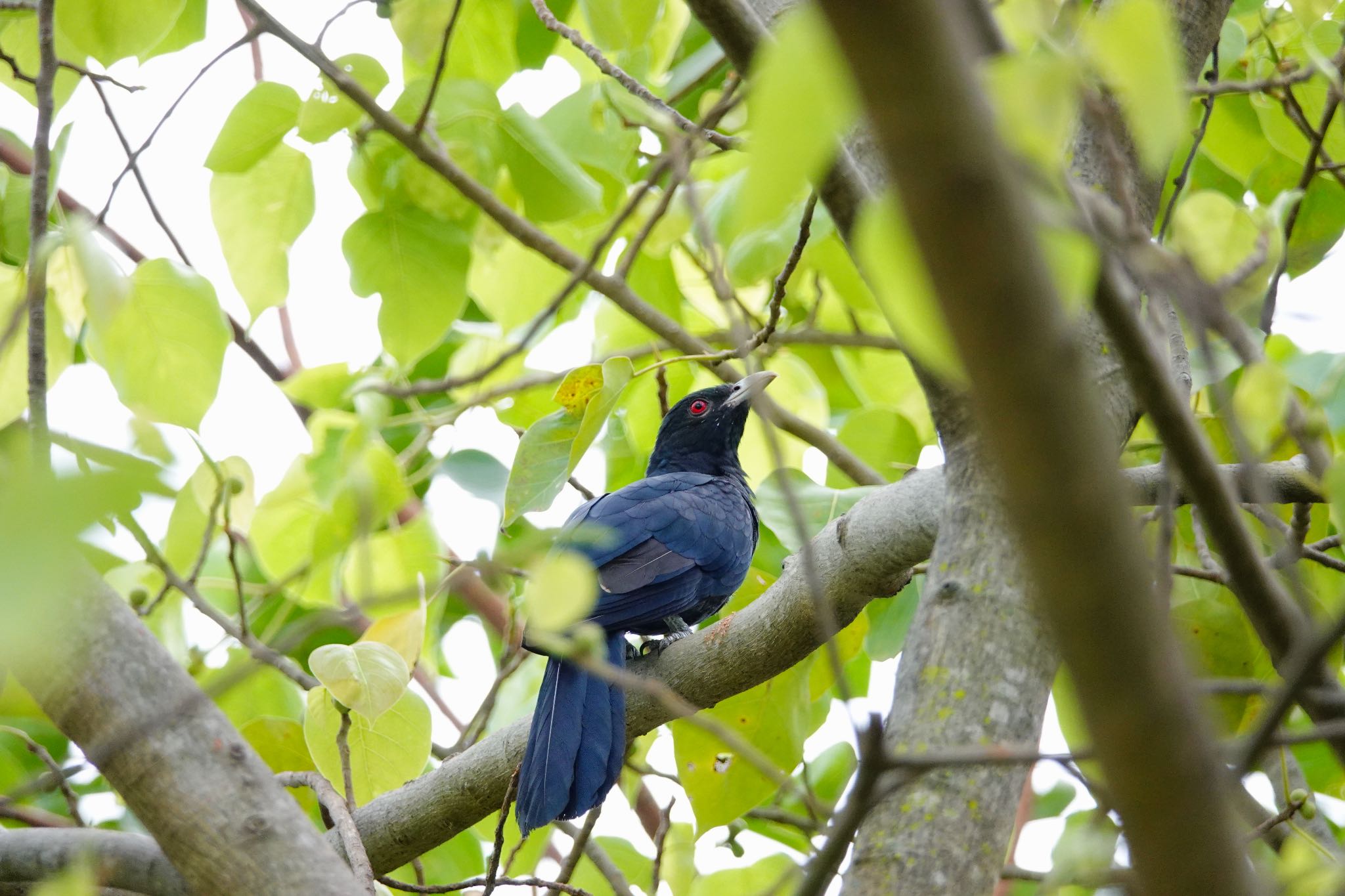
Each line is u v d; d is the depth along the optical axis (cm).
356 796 1027
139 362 977
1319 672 577
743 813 1092
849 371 1589
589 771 1010
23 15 1184
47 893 588
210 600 1472
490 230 1386
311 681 1248
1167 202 1277
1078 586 361
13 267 1011
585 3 1197
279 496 1175
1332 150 1188
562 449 1012
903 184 304
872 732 463
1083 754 461
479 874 1361
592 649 607
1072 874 545
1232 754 493
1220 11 950
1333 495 580
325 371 1276
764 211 362
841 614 948
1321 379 894
